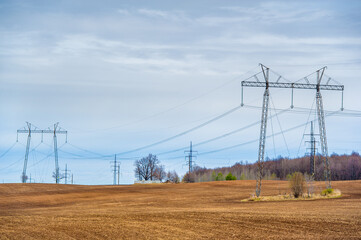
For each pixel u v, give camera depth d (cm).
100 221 3847
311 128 9606
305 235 2981
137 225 3547
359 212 4119
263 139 6372
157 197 7394
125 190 8950
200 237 2980
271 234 3044
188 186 9656
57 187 9731
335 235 2959
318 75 6594
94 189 9256
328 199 6050
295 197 6481
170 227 3416
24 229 3456
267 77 6206
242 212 4294
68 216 4334
